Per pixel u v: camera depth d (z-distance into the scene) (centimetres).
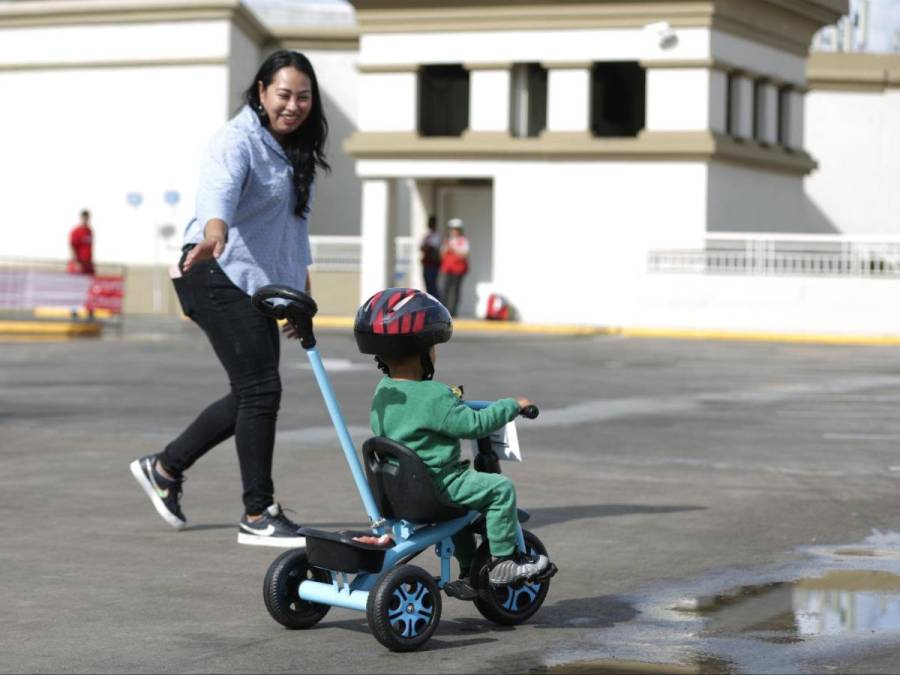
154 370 2530
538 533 1025
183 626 748
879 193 5616
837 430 1692
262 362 988
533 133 4422
